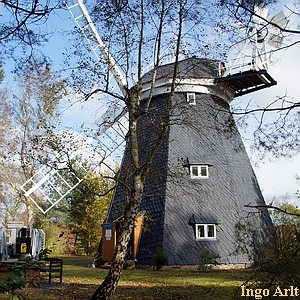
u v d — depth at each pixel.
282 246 9.30
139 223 20.89
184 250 19.77
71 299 11.24
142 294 12.06
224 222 20.80
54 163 12.25
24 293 11.91
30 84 27.38
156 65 12.62
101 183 29.67
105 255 21.36
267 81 23.98
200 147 22.39
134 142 11.59
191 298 11.24
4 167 31.67
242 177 22.97
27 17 7.05
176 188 21.03
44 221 34.69
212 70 23.86
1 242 16.77
